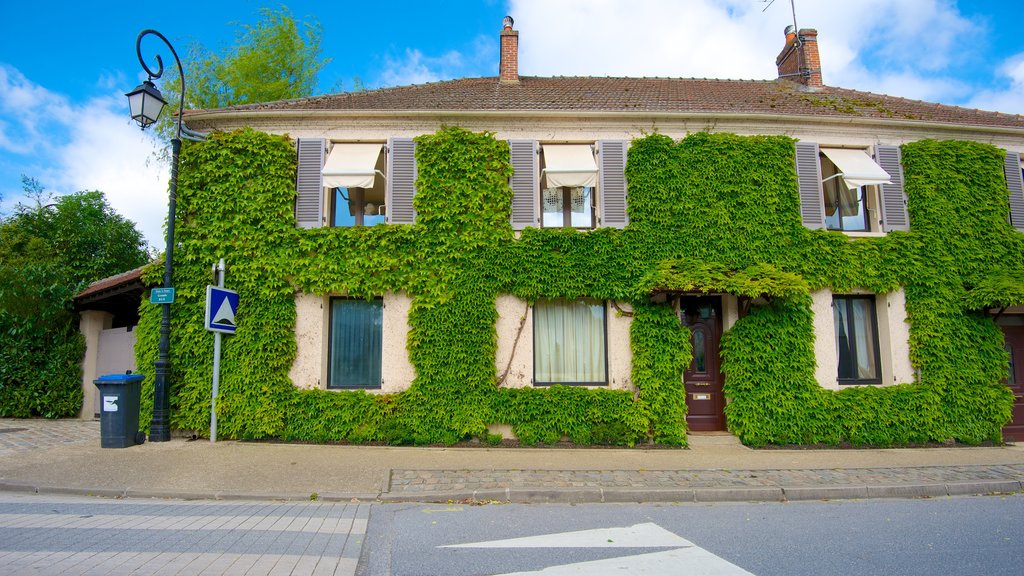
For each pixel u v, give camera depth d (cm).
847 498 736
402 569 454
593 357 1102
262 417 995
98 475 750
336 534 545
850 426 1047
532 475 785
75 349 1282
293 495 688
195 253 1033
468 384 1017
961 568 466
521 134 1117
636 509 664
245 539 521
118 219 1997
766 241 1089
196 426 1002
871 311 1150
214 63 1881
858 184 1106
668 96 1320
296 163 1084
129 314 1372
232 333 1017
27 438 990
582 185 1091
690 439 1056
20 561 445
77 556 460
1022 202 1186
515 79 1439
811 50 1524
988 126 1179
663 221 1080
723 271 1061
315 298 1052
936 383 1082
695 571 452
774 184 1105
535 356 1093
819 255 1095
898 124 1162
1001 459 942
